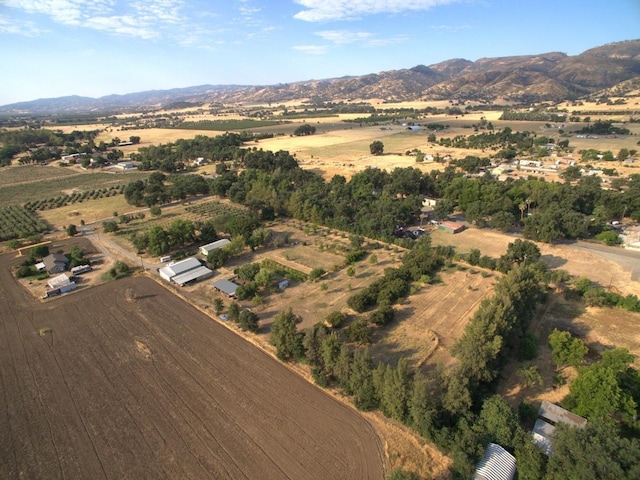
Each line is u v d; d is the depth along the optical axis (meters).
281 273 95.12
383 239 112.19
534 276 74.25
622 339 67.19
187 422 52.44
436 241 112.62
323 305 80.75
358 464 45.84
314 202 134.00
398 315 76.69
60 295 87.69
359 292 82.88
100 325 75.88
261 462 46.41
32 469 46.31
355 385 54.94
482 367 52.88
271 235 122.19
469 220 124.44
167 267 96.19
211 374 61.62
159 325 75.44
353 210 129.75
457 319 74.38
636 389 51.19
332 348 59.03
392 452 47.12
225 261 102.81
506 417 46.38
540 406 53.09
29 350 68.75
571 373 59.44
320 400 55.94
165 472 45.41
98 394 58.00
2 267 102.56
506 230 116.88
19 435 51.25
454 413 48.75
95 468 46.22
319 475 44.59
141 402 56.22
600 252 100.88
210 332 72.88
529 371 55.59
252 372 61.88
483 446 44.84
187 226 113.31
